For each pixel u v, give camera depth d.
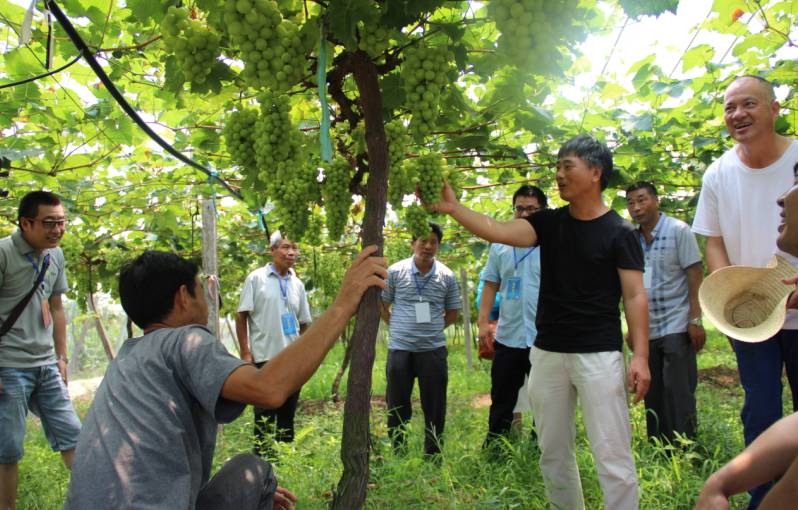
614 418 2.87
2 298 3.86
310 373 1.99
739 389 7.66
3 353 3.85
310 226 3.41
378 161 2.22
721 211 3.20
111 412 1.96
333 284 9.51
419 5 1.88
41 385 4.11
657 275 4.51
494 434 4.61
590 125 4.94
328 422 5.66
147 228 7.93
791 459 1.25
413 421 6.12
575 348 2.97
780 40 4.25
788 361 2.95
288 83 2.02
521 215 4.50
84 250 8.02
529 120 3.43
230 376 1.94
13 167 4.75
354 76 2.21
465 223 2.92
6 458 3.80
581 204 3.09
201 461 2.10
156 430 1.91
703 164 5.34
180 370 2.02
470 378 10.15
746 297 2.76
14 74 3.66
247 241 9.35
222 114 4.18
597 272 3.00
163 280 2.22
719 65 4.46
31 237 3.93
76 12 3.03
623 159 5.37
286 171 2.33
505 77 2.83
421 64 2.14
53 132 4.65
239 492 2.28
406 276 5.14
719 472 1.31
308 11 2.32
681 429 4.32
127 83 3.97
